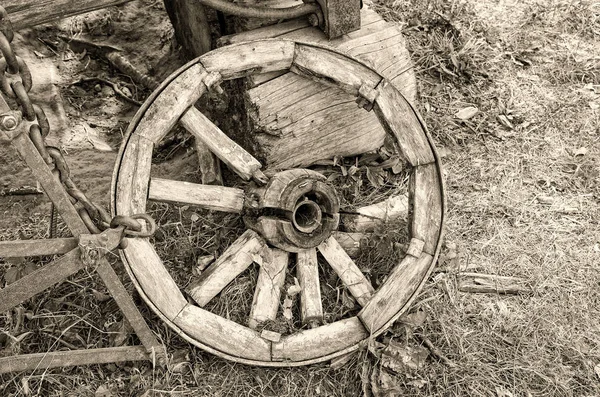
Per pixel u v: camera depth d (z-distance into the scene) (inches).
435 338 97.4
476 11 124.4
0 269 96.1
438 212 97.5
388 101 96.3
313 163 103.2
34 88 109.4
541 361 96.5
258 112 97.1
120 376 91.6
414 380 94.3
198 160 105.1
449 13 121.6
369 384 94.0
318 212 92.9
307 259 95.7
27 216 100.1
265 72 94.7
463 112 114.8
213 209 94.3
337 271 96.5
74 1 89.4
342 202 103.3
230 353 91.7
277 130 98.6
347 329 94.3
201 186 93.0
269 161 100.0
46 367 87.6
